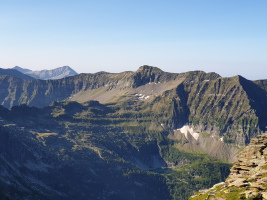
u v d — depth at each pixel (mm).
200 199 110062
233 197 95688
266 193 90125
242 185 102125
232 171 120250
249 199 91250
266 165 109812
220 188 110500
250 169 115375
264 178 100812
